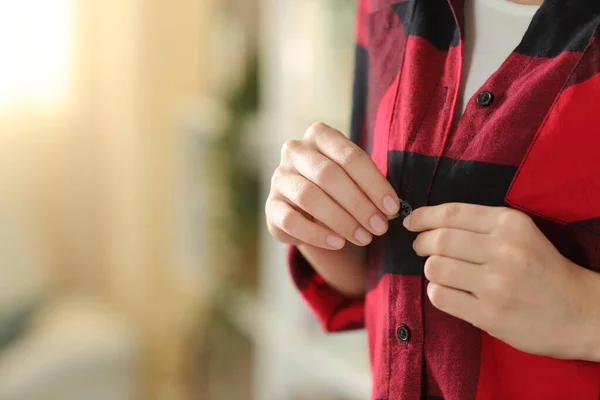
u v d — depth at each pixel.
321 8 1.21
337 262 0.70
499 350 0.56
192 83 2.09
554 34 0.55
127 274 2.16
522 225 0.53
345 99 1.16
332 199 0.59
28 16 1.98
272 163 1.46
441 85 0.61
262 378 1.59
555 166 0.54
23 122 2.05
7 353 1.50
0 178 2.05
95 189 2.20
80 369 1.50
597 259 0.54
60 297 2.04
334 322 0.74
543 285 0.52
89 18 2.04
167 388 2.20
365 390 1.21
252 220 1.68
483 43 0.60
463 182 0.57
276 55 1.39
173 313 2.18
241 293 1.71
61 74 2.06
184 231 1.96
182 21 2.04
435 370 0.58
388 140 0.62
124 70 2.04
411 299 0.59
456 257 0.54
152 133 2.07
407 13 0.64
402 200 0.59
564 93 0.54
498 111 0.56
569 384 0.55
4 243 1.67
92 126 2.14
